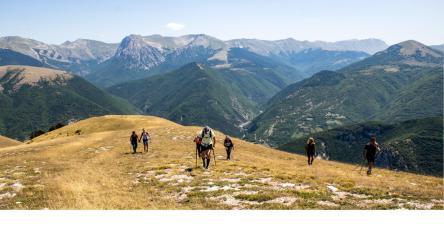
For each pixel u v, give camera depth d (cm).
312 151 3972
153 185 2369
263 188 2066
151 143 5756
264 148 6316
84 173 3109
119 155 4662
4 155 5553
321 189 2014
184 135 6662
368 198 1833
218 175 2588
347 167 4066
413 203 1717
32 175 3183
